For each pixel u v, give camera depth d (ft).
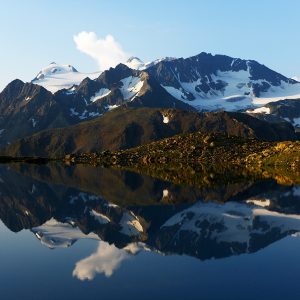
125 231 186.70
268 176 485.15
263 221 207.92
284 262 132.05
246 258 137.39
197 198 305.53
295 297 102.27
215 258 137.49
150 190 365.40
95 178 498.28
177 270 124.36
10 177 502.79
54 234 180.65
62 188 386.52
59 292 106.32
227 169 620.08
